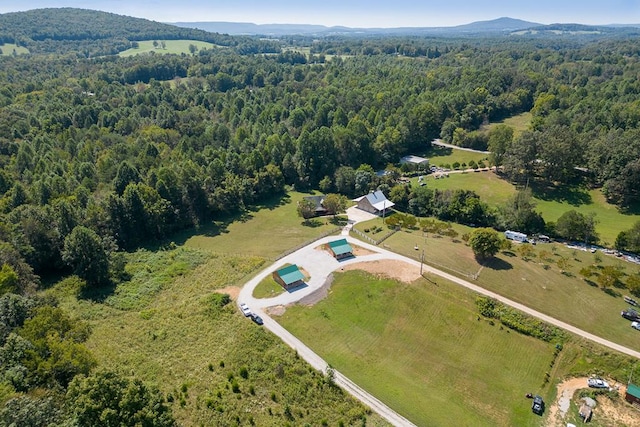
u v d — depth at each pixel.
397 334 66.81
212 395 51.25
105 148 138.12
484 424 52.28
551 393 57.03
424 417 52.47
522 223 102.75
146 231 100.81
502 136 142.25
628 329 65.19
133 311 71.38
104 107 179.00
